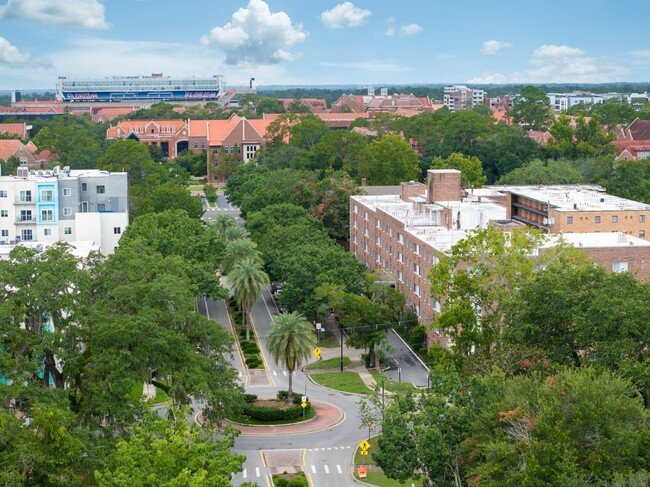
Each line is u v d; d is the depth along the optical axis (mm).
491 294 101750
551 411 64500
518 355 90562
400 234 156625
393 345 140250
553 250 109312
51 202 163125
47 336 83750
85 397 86000
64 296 85812
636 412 65312
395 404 79562
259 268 151250
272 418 109812
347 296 131000
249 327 145500
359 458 98000
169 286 93625
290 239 167000
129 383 82000
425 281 139875
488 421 70375
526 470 61875
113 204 174875
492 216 160875
